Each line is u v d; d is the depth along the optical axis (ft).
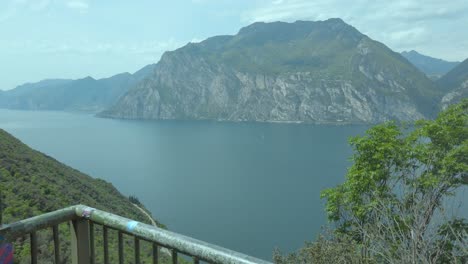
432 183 40.04
